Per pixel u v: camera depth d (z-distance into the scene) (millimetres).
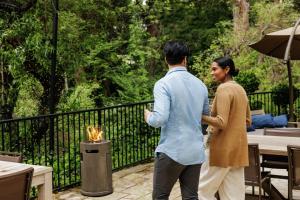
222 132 4074
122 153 7430
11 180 2830
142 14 16344
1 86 9664
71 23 10578
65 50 10195
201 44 19219
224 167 4078
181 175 3572
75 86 11273
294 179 4004
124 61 13688
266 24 14508
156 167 3510
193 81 3527
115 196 5695
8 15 9070
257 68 13781
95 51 12570
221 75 4141
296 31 5828
